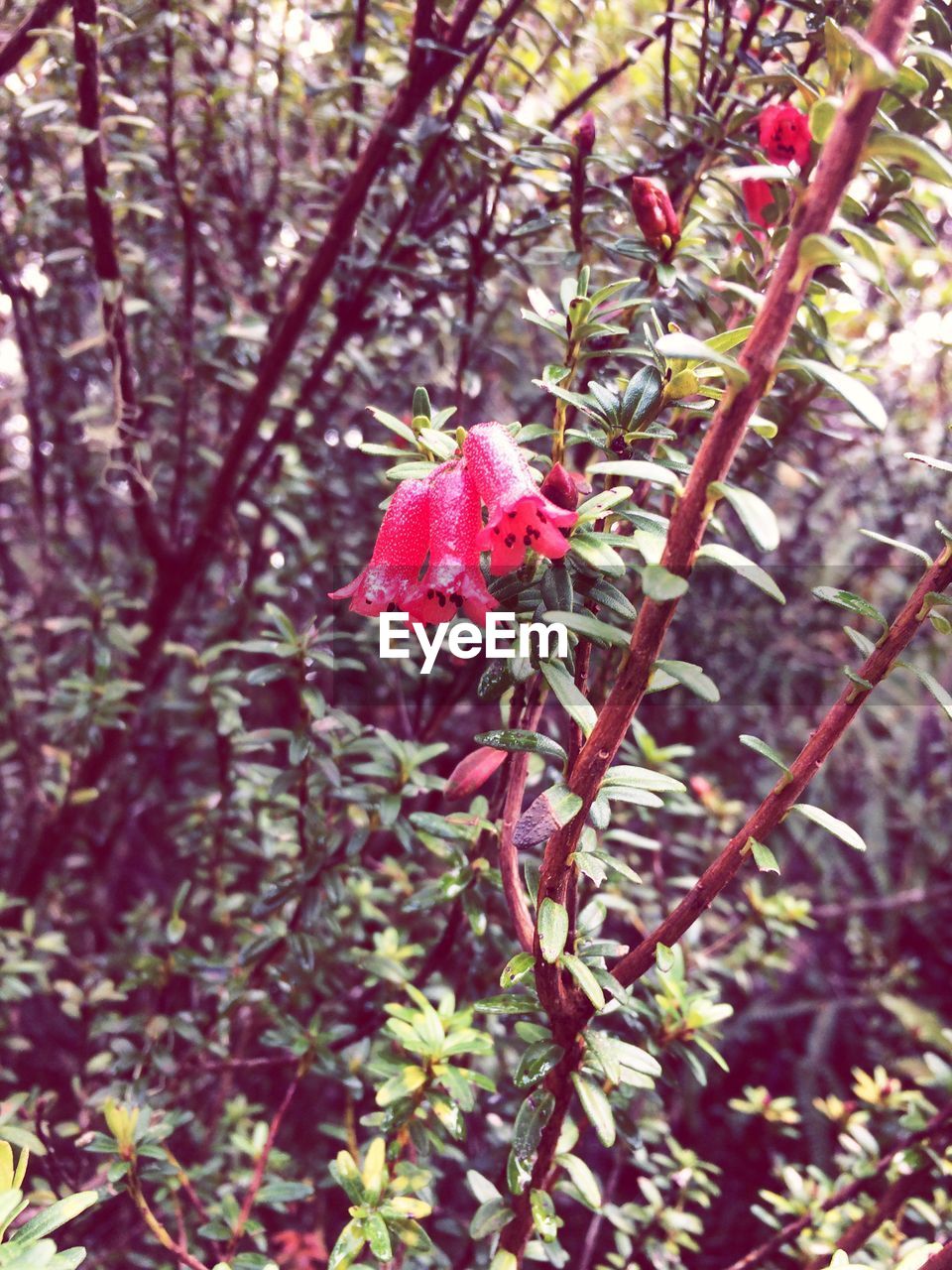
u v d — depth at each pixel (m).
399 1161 0.23
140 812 0.47
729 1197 0.45
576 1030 0.18
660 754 0.32
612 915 0.40
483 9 0.31
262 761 0.44
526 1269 0.28
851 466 0.52
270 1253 0.32
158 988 0.30
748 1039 0.53
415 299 0.35
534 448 0.31
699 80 0.26
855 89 0.13
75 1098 0.37
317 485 0.39
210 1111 0.35
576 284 0.19
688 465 0.18
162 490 0.45
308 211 0.40
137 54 0.33
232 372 0.36
